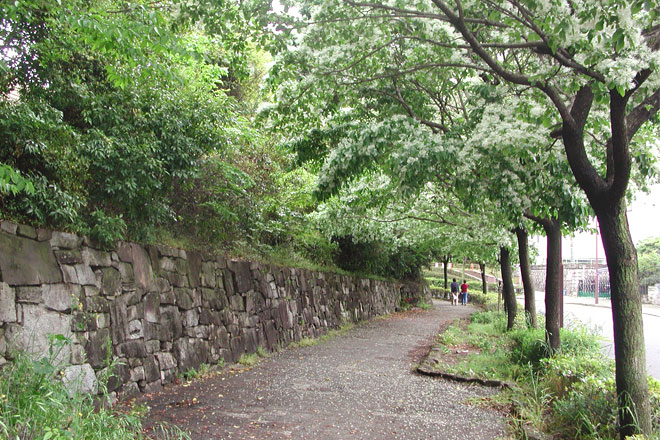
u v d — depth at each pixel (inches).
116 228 210.1
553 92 178.7
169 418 187.2
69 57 220.1
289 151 304.2
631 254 165.0
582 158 173.3
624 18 148.9
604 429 166.6
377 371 296.0
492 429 187.5
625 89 152.9
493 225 416.2
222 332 298.0
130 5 170.6
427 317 709.9
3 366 151.8
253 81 554.6
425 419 199.2
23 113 172.6
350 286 592.4
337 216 456.4
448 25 227.8
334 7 207.0
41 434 120.5
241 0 195.8
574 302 1390.3
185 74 291.1
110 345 193.3
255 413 199.3
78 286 191.3
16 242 167.5
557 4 154.1
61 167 192.9
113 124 225.1
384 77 254.8
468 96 316.8
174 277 258.2
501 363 312.3
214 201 308.2
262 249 401.4
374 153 222.8
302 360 327.6
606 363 216.4
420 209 442.9
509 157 214.4
